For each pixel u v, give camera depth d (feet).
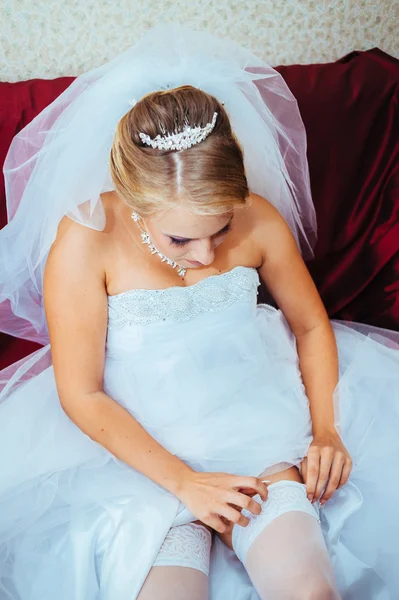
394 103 6.26
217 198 3.83
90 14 6.52
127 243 4.50
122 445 4.23
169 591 3.74
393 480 4.36
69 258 4.39
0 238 5.01
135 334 4.46
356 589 4.14
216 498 3.92
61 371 4.39
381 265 6.19
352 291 6.24
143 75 4.50
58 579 3.94
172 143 3.83
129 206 4.15
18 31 6.49
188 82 4.59
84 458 4.37
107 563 3.89
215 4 6.70
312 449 4.36
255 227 4.86
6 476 4.30
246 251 4.83
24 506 4.18
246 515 4.06
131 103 4.44
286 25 6.93
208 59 4.72
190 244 4.17
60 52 6.66
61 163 4.47
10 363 5.70
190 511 4.01
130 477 4.24
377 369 4.88
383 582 4.14
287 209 5.46
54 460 4.34
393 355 5.09
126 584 3.76
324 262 6.29
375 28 7.12
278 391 4.59
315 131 6.18
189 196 3.83
